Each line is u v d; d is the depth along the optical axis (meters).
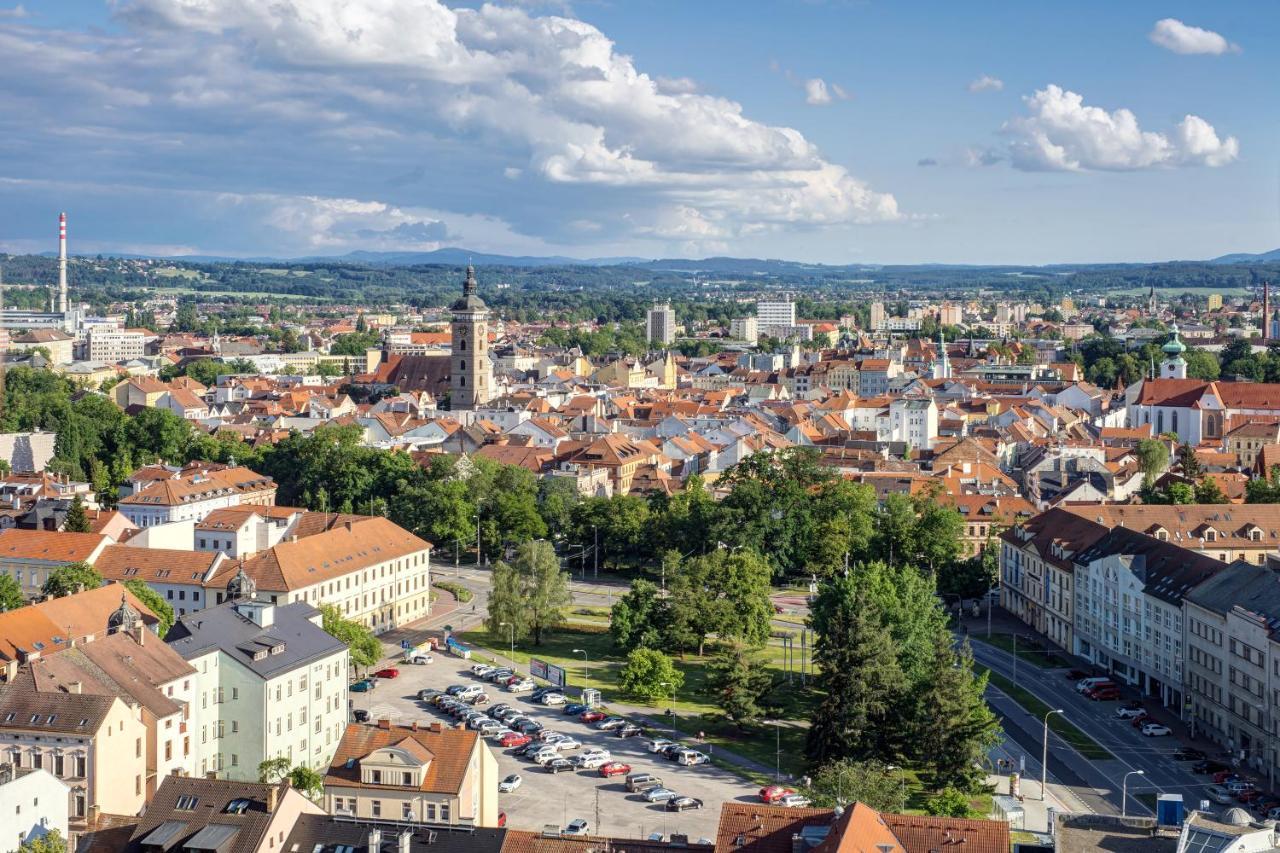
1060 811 193.25
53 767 172.00
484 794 174.88
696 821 192.25
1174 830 142.12
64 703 174.12
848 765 191.50
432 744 172.38
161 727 185.38
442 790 167.00
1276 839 134.62
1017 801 199.62
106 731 173.25
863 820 134.25
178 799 149.50
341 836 145.88
